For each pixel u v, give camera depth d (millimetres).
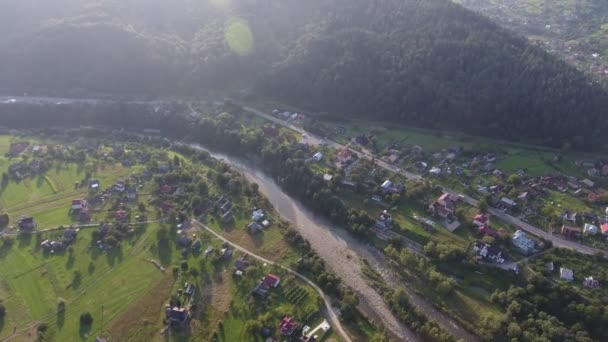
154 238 159500
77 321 130875
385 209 170000
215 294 137750
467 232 157250
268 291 137625
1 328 129750
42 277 145625
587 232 151750
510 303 131625
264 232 162875
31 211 174125
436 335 123250
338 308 132625
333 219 170500
